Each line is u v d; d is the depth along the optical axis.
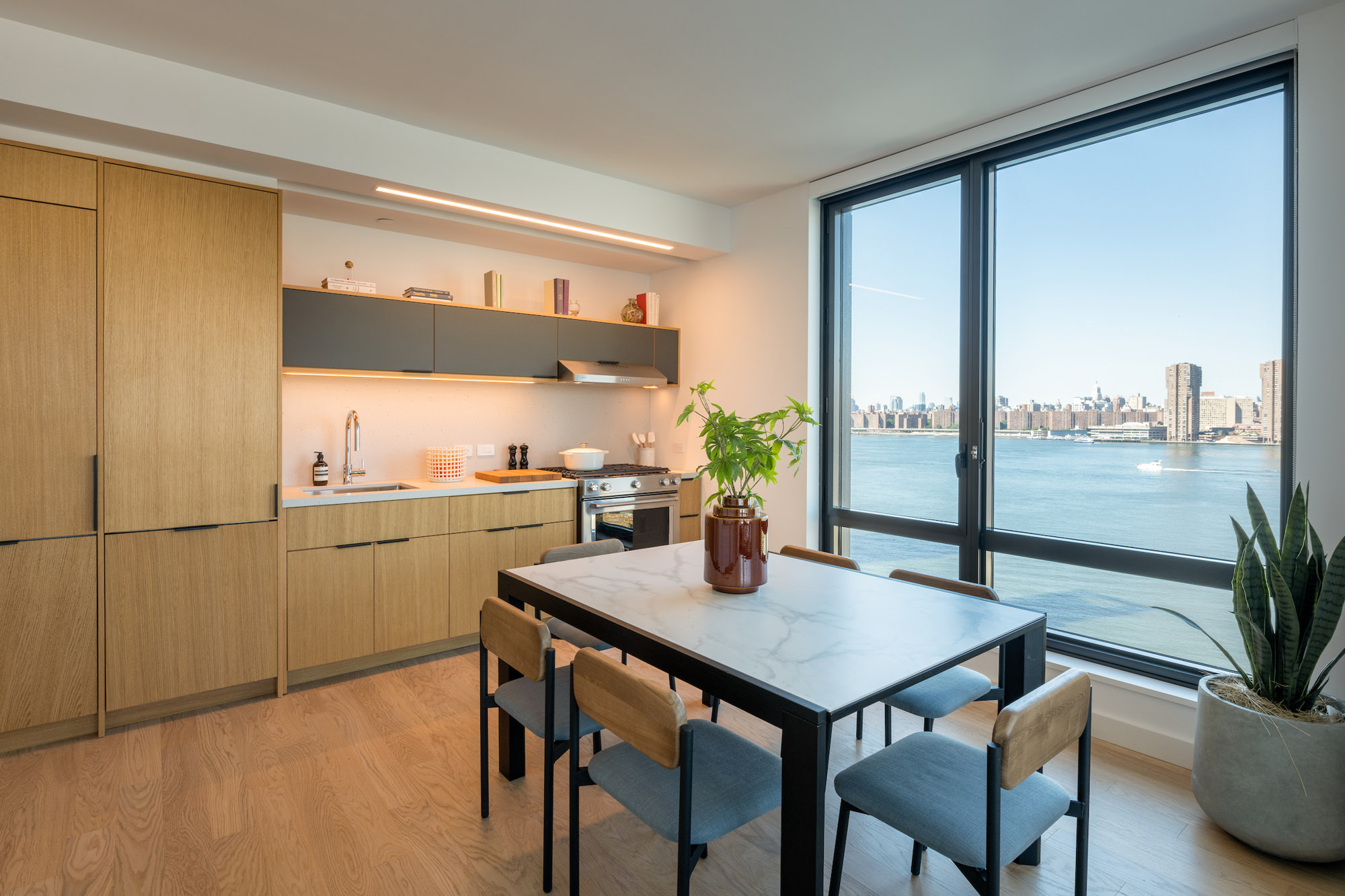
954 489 3.44
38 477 2.57
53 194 2.56
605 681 1.57
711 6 2.28
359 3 2.26
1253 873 1.95
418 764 2.52
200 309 2.88
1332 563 1.96
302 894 1.83
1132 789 2.38
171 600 2.85
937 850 1.42
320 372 3.51
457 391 4.36
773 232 4.21
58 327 2.58
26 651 2.57
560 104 3.02
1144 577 2.80
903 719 2.94
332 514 3.28
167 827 2.12
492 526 3.81
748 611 1.95
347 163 3.06
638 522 4.42
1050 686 1.46
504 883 1.88
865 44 2.52
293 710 2.98
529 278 4.62
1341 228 2.23
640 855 2.01
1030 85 2.83
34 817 2.17
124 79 2.56
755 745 1.73
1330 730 1.92
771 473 2.14
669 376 4.87
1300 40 2.30
